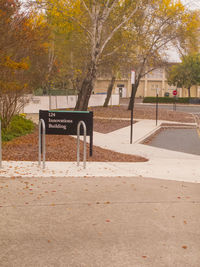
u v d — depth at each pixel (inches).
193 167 389.7
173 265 149.9
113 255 158.4
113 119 1114.7
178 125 1016.2
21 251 160.4
